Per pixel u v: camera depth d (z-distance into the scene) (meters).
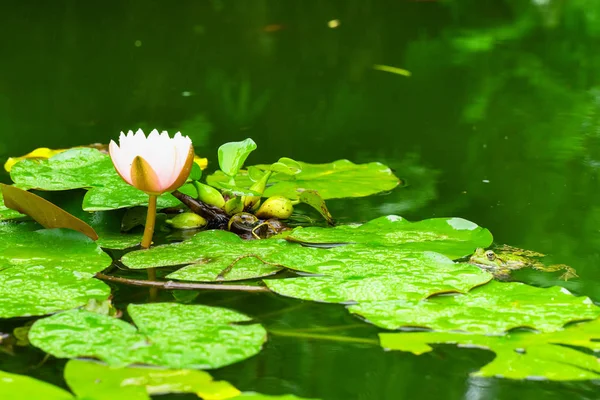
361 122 3.68
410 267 3.03
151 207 3.09
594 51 5.01
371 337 2.91
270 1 6.61
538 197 3.29
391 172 3.38
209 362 2.85
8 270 3.01
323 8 6.35
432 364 2.87
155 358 2.85
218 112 3.74
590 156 3.47
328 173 3.37
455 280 3.00
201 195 3.20
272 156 3.47
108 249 3.12
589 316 2.93
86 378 2.83
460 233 3.14
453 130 3.63
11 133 3.57
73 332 2.89
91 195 3.16
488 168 3.42
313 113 3.74
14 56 4.78
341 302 2.97
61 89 4.04
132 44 5.13
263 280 3.00
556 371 2.85
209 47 5.06
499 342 2.89
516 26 5.71
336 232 3.14
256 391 2.83
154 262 3.06
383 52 4.96
